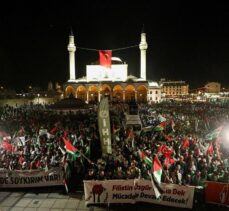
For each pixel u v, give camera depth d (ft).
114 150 55.01
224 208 38.24
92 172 45.29
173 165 45.14
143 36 285.43
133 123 85.10
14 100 239.91
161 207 39.19
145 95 288.10
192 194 38.42
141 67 291.38
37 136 71.31
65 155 47.91
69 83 288.71
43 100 284.20
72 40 289.33
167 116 112.27
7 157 51.44
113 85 286.25
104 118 51.08
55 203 40.81
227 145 60.29
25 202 41.11
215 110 142.72
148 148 58.80
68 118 104.99
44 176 45.60
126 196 39.86
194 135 76.74
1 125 95.71
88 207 39.58
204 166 44.55
